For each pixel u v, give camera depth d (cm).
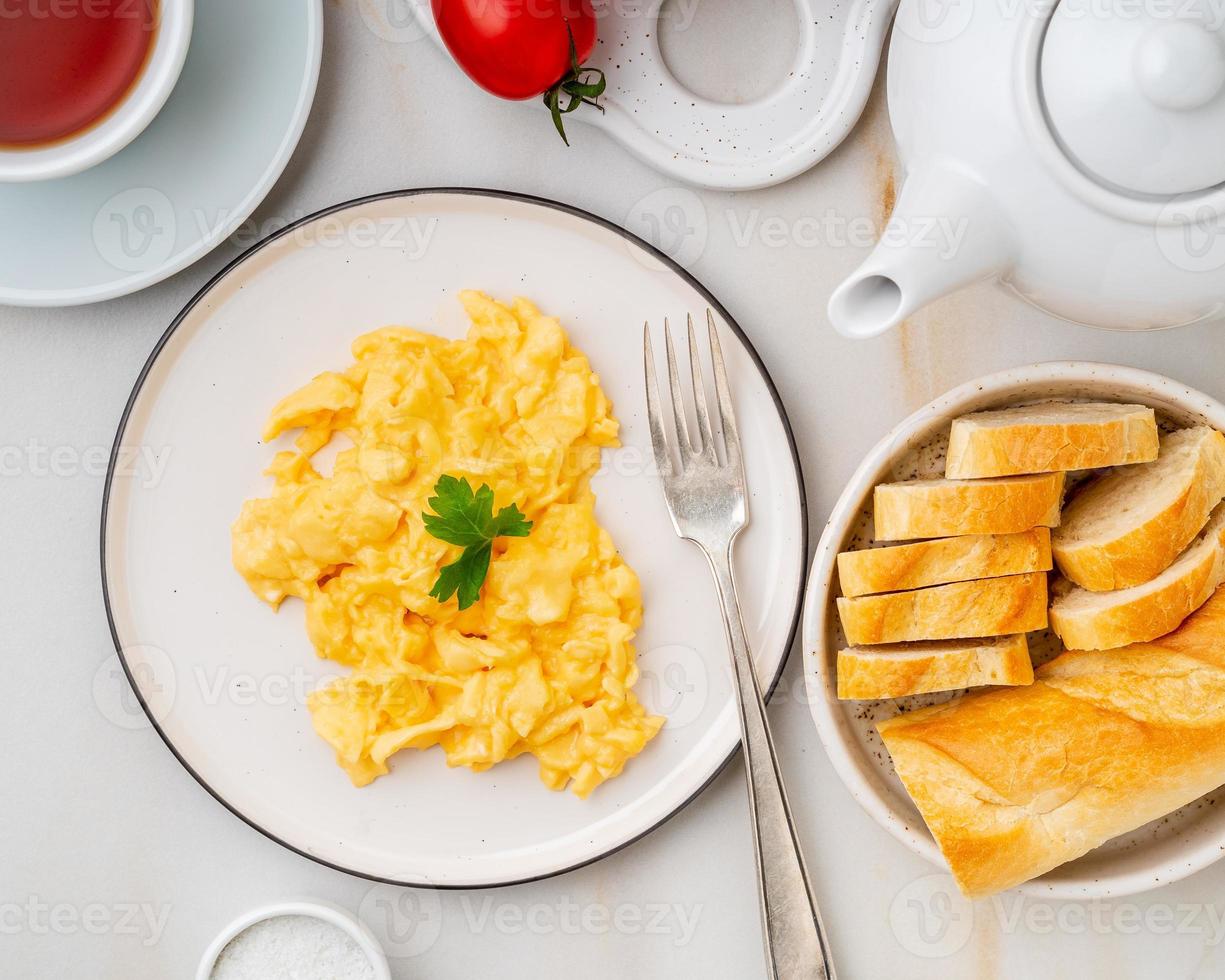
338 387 78
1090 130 65
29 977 81
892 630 76
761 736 78
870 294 67
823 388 81
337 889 82
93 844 81
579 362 79
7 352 81
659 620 80
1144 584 75
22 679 81
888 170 81
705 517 79
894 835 78
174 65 73
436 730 78
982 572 76
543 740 79
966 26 66
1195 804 78
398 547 78
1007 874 75
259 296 79
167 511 79
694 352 79
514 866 79
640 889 82
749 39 79
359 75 80
